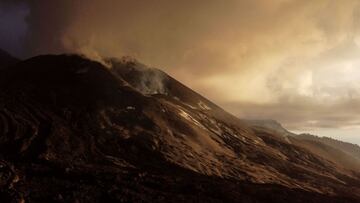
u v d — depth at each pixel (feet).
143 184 237.45
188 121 471.62
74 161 276.82
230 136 495.82
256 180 323.98
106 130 374.84
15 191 182.80
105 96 473.26
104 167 271.08
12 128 325.01
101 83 517.14
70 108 414.21
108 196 200.44
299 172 408.87
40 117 369.50
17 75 526.16
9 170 213.05
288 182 343.67
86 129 366.22
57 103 426.10
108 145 337.93
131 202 195.52
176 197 216.33
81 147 316.19
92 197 196.44
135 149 338.54
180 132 421.18
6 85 479.00
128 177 246.47
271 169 390.83
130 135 371.97
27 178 211.41
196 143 404.36
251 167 370.53
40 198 183.32
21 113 370.94
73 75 533.14
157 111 456.04
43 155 272.72
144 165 304.91
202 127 483.51
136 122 413.80
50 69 553.23
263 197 252.42
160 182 246.27
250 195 251.80
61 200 184.55
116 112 432.66
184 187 241.96
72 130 352.69
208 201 219.00
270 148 505.66
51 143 304.30
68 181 218.18
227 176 320.09
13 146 288.30
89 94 471.21
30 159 263.90
